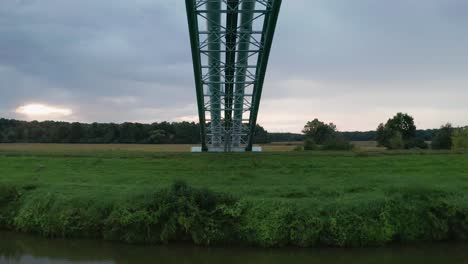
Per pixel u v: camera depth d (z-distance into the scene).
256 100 39.94
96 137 111.00
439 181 20.22
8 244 14.58
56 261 13.15
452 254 13.39
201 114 42.38
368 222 13.88
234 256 13.23
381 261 12.88
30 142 107.62
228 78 38.41
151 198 14.67
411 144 63.72
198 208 14.31
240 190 17.16
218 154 29.28
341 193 16.89
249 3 28.67
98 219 14.83
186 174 22.45
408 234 14.13
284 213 13.88
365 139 135.50
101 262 13.05
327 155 28.47
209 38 32.31
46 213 15.47
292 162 25.62
